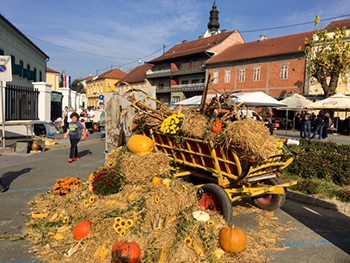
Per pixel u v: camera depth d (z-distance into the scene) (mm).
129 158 6172
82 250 4496
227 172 5711
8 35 23719
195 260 4355
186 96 58656
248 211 6770
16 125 16938
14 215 6055
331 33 35625
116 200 5438
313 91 36781
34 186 8188
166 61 62781
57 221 5453
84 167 10898
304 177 9062
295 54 39250
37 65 34781
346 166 8469
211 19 70938
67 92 32438
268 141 5410
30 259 4418
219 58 50312
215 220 5145
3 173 9633
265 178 6035
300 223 6176
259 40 51312
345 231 5832
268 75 42562
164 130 6508
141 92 8320
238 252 4621
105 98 10484
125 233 4594
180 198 5281
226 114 5832
